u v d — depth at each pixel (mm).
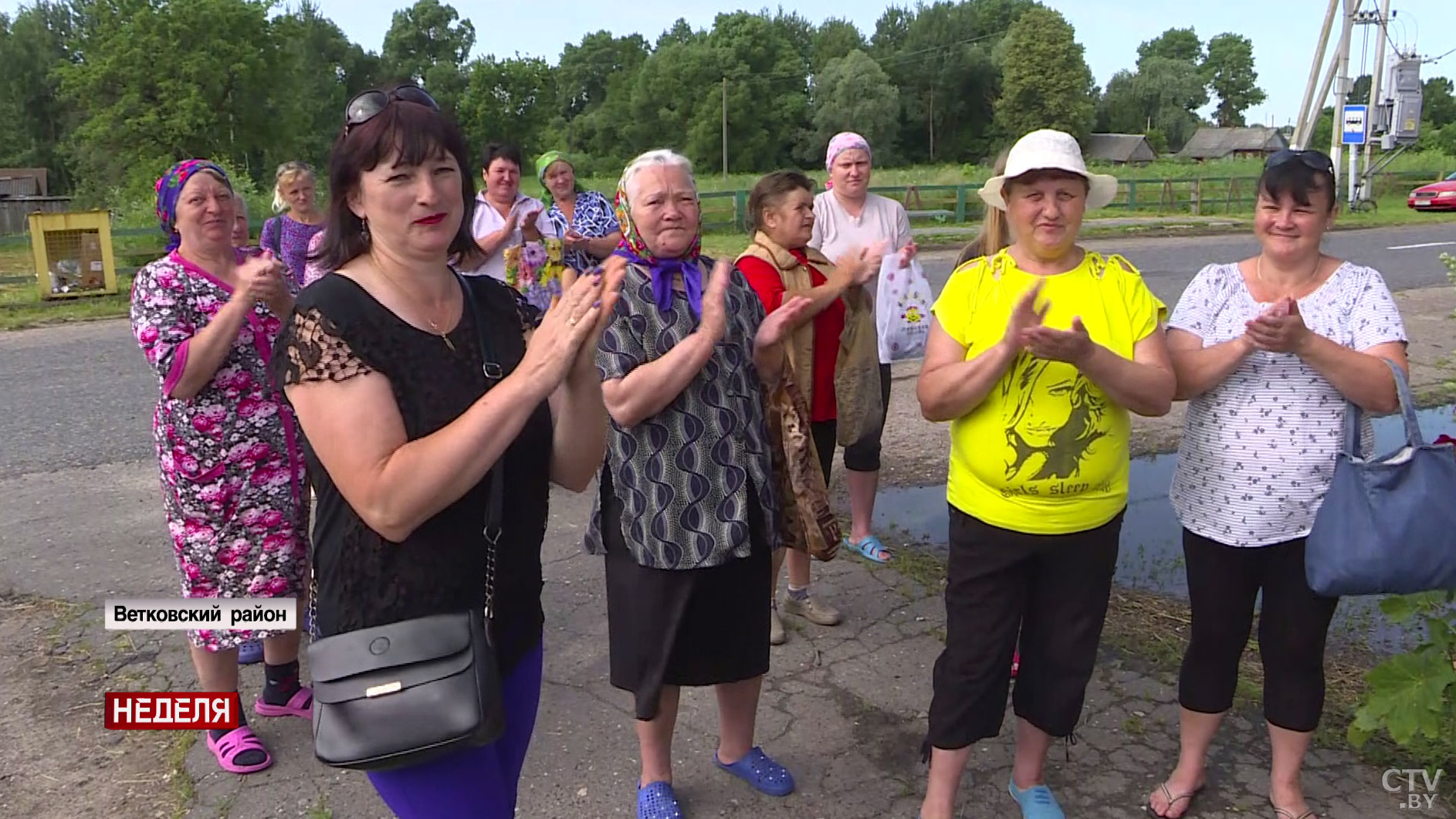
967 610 2531
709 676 2662
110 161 33000
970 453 2459
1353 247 16625
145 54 32594
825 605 3955
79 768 2996
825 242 4273
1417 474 2289
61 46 53719
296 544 3035
